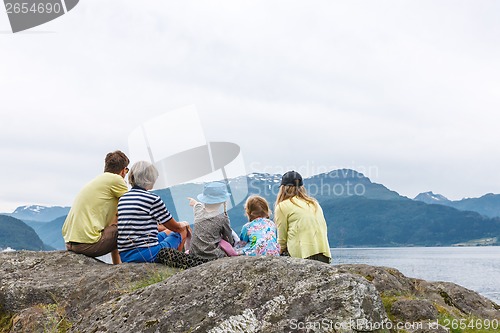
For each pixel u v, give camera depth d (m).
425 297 7.88
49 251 8.69
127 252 8.21
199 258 8.05
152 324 5.65
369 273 7.81
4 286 7.54
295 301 5.45
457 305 8.12
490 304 8.51
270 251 8.36
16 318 7.01
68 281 7.58
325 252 8.74
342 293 5.41
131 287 7.17
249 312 5.47
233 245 8.68
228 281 5.86
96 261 8.63
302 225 8.75
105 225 8.77
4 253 8.57
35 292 7.35
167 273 7.54
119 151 9.25
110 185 8.74
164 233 9.04
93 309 6.44
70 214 8.77
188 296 5.86
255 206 8.62
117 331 5.76
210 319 5.52
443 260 196.25
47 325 6.80
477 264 164.88
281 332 5.23
